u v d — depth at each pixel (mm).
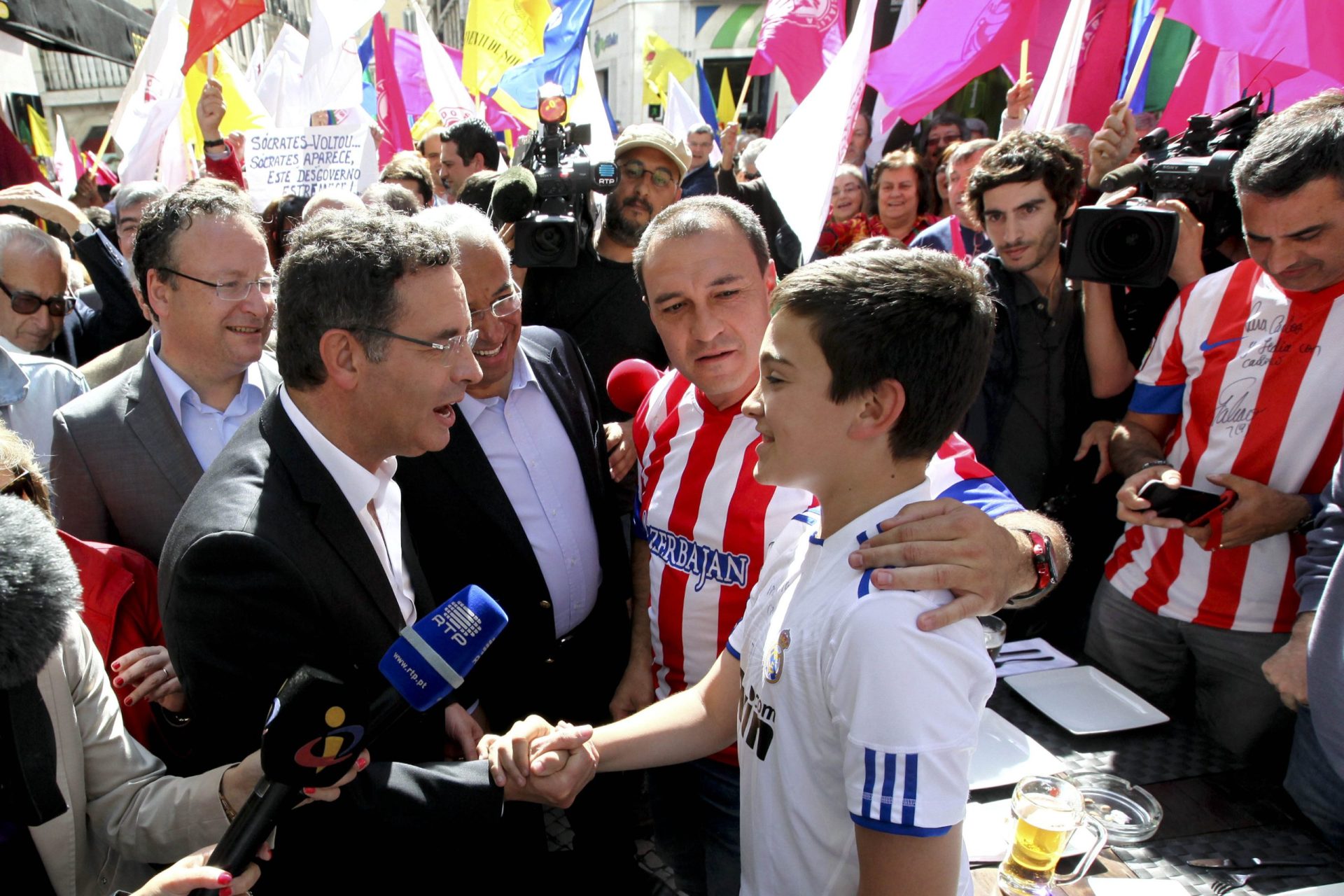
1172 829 1386
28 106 8617
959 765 940
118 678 1605
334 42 4707
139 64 4887
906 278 1030
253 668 1286
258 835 1001
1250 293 2002
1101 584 2373
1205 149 2324
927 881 929
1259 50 2904
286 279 1378
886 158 4668
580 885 2145
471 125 4973
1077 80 4602
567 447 2156
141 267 2041
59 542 1023
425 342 1372
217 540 1271
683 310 1658
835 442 1079
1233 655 2027
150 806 1288
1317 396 1903
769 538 1643
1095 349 2492
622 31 18641
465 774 1435
